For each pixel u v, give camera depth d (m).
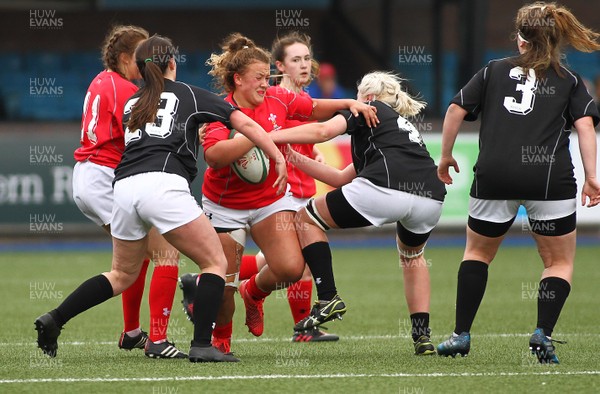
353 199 22.94
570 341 26.69
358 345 26.34
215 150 22.64
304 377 20.45
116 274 22.61
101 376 20.66
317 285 23.42
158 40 22.55
